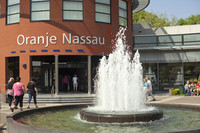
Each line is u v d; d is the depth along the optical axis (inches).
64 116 404.2
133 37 1059.9
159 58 1080.2
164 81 1099.3
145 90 698.8
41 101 705.6
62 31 827.4
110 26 886.4
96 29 854.5
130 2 1002.7
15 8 864.9
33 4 838.5
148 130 296.0
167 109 469.7
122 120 331.0
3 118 435.5
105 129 303.4
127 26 969.5
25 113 389.1
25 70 832.9
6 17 879.1
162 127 311.4
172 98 772.6
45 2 834.2
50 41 823.1
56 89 812.6
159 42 1046.4
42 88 960.9
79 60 1014.4
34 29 831.1
